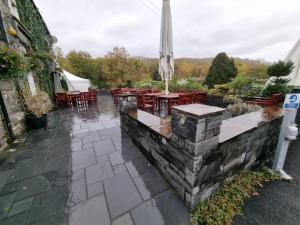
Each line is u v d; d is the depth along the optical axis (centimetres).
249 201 147
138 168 196
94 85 1917
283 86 385
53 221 124
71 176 183
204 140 118
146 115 267
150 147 200
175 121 133
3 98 284
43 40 744
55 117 496
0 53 250
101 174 185
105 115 507
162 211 133
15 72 288
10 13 375
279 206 140
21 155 239
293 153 241
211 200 145
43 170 197
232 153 154
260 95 435
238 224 122
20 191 159
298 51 496
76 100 691
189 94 463
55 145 274
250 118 209
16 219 127
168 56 372
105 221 123
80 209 135
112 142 279
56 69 830
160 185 165
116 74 1897
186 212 132
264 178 181
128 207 137
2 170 199
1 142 262
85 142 284
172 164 151
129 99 320
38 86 547
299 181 177
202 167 125
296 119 271
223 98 549
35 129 371
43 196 152
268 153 224
